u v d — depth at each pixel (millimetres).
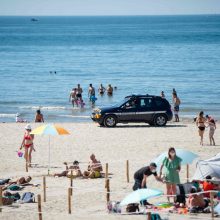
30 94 132500
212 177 46031
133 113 83250
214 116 100875
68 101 121688
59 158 62719
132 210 42219
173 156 44875
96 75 173000
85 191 48656
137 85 147750
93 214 42000
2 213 42781
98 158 62125
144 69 188375
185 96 127000
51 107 112938
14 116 103312
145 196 38406
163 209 42500
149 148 67375
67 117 100375
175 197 43750
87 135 76125
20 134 77562
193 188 43375
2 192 46594
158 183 50656
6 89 141625
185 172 54781
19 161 61438
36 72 182250
